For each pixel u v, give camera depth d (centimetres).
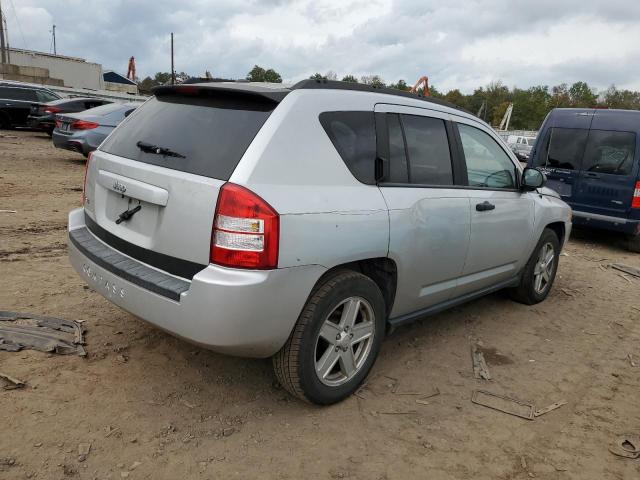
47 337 361
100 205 331
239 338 261
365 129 326
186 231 268
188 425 289
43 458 252
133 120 346
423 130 373
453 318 487
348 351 318
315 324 289
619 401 359
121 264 296
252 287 255
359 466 269
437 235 362
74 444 264
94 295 448
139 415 293
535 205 490
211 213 260
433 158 377
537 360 414
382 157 331
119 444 268
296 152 282
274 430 291
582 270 718
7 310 401
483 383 367
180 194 271
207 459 264
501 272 467
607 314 539
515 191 466
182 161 284
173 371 341
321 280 297
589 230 1040
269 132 275
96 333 380
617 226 845
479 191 415
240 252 255
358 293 311
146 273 283
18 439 262
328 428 298
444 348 419
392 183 336
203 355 364
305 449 278
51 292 446
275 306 266
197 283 257
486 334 456
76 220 366
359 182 313
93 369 333
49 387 308
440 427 310
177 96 331
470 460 282
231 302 254
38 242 600
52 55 3984
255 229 256
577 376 392
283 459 269
